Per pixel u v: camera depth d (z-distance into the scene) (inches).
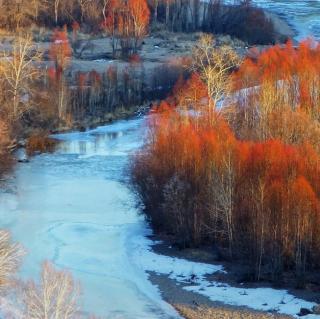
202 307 2004.2
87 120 4274.1
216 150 2496.3
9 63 4087.1
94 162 3484.3
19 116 3868.1
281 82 3631.9
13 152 3631.9
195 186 2512.3
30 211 2790.4
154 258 2346.2
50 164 3462.1
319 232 2218.3
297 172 2365.9
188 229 2469.2
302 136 2910.9
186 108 3184.1
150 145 2869.1
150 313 1974.7
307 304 1984.5
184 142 2620.6
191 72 4503.0
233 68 4151.1
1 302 1780.3
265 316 1927.9
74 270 2246.6
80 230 2600.9
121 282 2176.4
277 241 2230.6
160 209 2581.2
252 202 2311.8
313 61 3848.4
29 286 1815.9
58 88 4222.4
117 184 3142.2
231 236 2354.8
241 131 3021.7
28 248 2397.9
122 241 2504.9
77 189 3078.2
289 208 2229.3
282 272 2217.0
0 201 2908.5
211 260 2333.9
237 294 2075.5
